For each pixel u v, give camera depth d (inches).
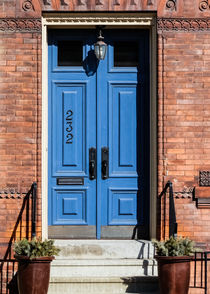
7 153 303.1
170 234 293.4
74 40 320.8
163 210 303.1
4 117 303.1
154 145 309.1
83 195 319.3
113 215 319.3
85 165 318.7
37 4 304.2
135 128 320.5
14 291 295.1
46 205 312.3
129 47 323.0
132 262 293.7
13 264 290.0
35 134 303.1
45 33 311.0
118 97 320.8
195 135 305.0
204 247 302.8
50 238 317.4
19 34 304.5
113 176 319.0
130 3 305.3
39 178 302.4
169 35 305.6
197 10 306.5
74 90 320.2
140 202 319.6
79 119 319.6
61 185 318.3
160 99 304.8
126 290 284.7
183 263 264.7
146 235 318.7
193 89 305.3
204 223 304.2
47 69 318.0
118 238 318.7
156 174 306.2
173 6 306.0
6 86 303.7
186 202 304.3
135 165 320.2
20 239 300.4
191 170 304.7
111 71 320.2
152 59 312.3
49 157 318.0
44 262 264.4
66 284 284.5
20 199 302.4
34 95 303.4
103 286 284.7
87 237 318.0
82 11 305.0
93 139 319.6
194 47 306.0
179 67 305.4
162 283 265.4
